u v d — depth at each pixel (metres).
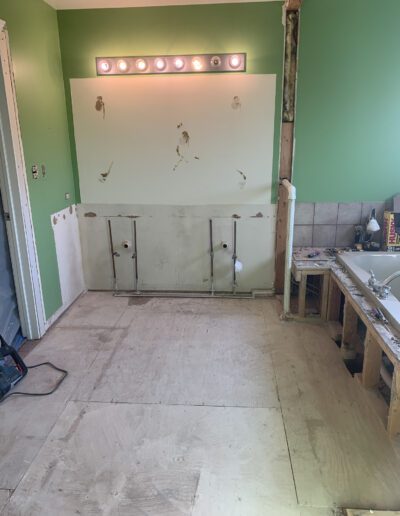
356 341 2.83
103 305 3.70
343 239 3.73
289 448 2.04
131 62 3.39
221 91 3.42
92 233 3.86
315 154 3.55
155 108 3.50
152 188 3.70
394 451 2.02
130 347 3.00
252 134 3.51
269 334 3.16
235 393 2.47
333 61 3.33
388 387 2.48
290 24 3.25
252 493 1.80
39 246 3.10
